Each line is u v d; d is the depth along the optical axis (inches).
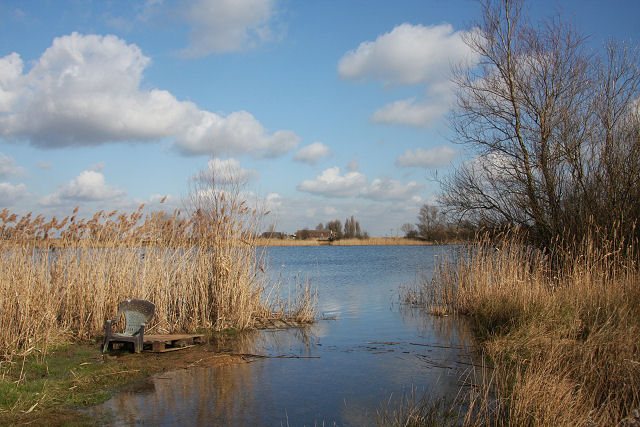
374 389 334.3
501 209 775.1
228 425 269.4
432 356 423.5
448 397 315.9
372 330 542.9
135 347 418.3
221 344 468.1
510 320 475.2
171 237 557.3
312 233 3715.6
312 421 276.2
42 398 297.7
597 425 240.1
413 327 559.8
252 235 585.9
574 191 685.9
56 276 484.1
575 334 375.9
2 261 445.7
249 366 392.2
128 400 307.9
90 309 482.0
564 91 715.4
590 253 526.3
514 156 752.3
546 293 490.3
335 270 1403.8
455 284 692.7
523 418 256.5
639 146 626.2
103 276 492.1
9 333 400.8
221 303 543.2
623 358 293.3
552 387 270.8
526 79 738.2
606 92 687.7
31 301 434.6
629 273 466.9
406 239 2778.1
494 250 682.2
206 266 554.6
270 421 275.9
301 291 738.2
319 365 394.9
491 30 758.5
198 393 323.6
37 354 394.3
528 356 363.3
